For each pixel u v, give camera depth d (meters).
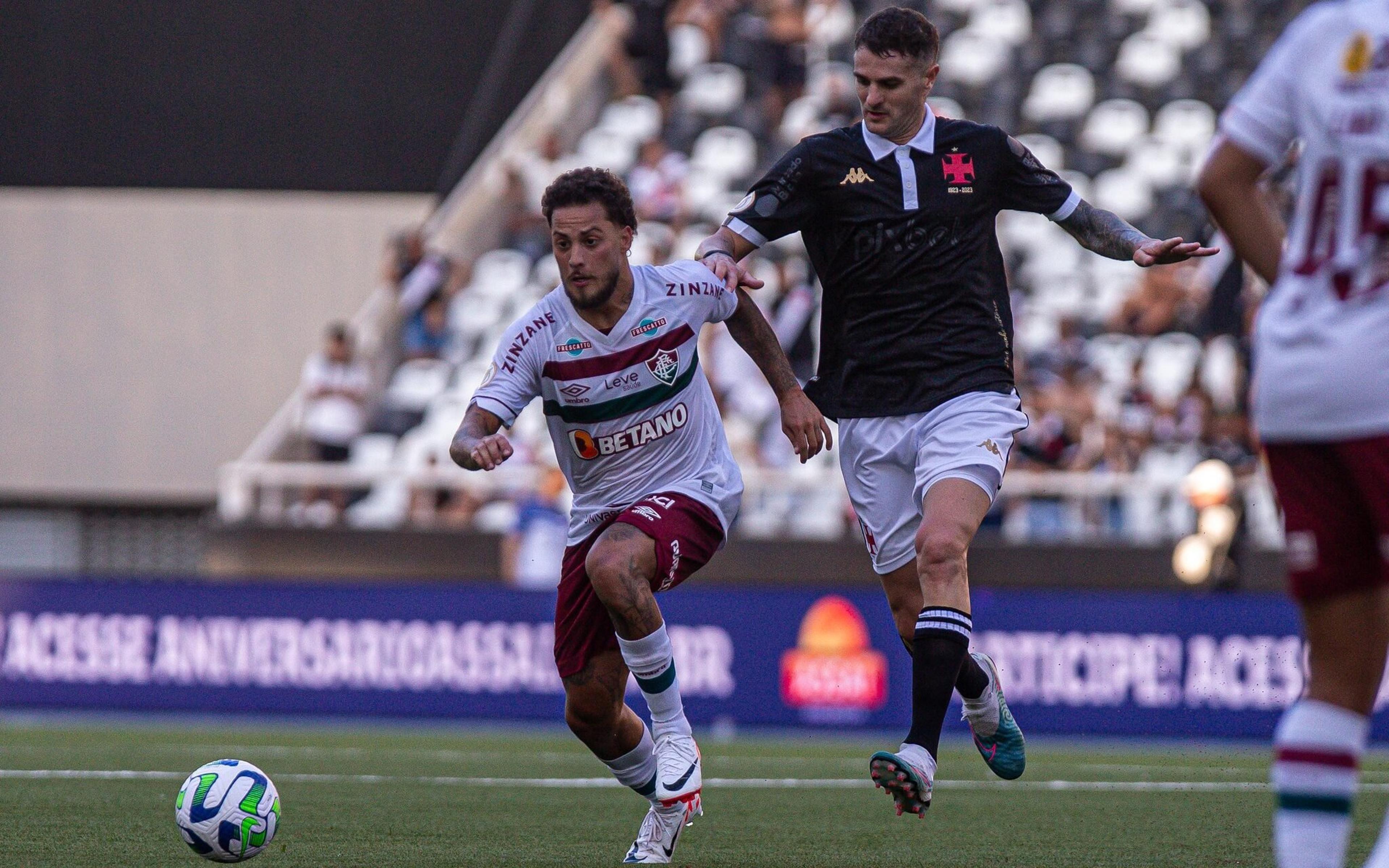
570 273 15.02
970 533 16.11
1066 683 39.97
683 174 61.75
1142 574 42.31
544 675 41.09
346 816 20.33
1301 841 9.73
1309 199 9.79
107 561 62.62
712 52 68.25
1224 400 50.59
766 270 55.09
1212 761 29.33
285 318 63.12
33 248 63.22
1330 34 9.82
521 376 15.64
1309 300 9.70
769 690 40.59
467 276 60.78
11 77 64.56
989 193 16.98
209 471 62.47
